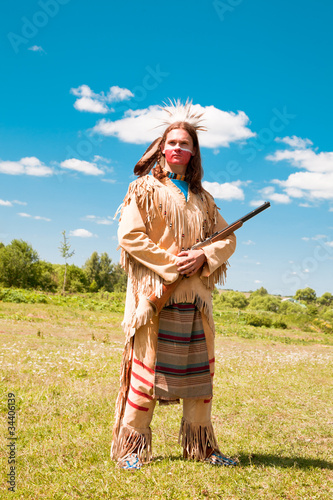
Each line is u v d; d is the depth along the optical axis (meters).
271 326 32.75
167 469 2.66
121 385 2.93
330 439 3.99
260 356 12.21
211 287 2.95
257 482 2.57
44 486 2.47
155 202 2.88
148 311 2.72
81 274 66.88
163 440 3.48
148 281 2.76
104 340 11.62
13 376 6.02
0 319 16.58
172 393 2.71
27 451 3.14
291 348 17.48
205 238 3.05
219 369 8.60
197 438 2.86
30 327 14.47
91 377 6.39
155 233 2.91
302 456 3.29
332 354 15.32
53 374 6.36
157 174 3.01
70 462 2.89
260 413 4.95
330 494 2.48
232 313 38.22
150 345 2.79
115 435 2.89
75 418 4.17
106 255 76.88
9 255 52.34
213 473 2.64
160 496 2.30
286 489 2.52
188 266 2.75
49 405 4.54
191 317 2.81
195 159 3.08
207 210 3.11
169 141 3.01
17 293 31.27
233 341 18.52
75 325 17.06
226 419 4.63
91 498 2.29
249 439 3.76
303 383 7.42
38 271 55.69
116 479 2.50
